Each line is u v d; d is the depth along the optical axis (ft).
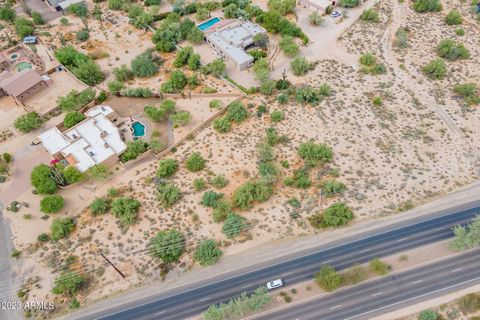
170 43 523.70
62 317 303.68
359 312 301.43
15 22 558.97
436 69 479.82
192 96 468.34
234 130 428.97
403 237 338.54
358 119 437.17
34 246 342.23
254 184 363.15
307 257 330.54
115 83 468.75
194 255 330.75
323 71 496.64
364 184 375.45
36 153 414.82
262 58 503.20
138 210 361.51
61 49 511.40
